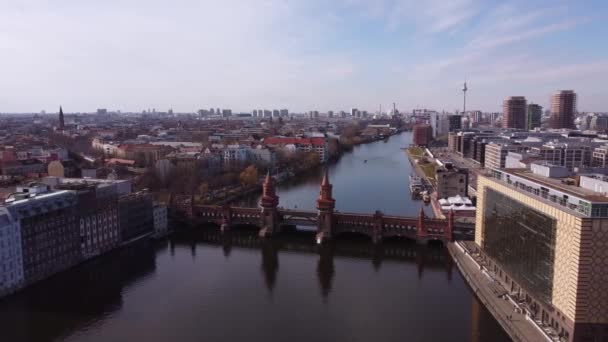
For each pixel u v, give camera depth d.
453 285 165.25
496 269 159.50
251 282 169.25
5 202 159.75
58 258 173.88
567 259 111.69
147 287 164.00
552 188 125.62
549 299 120.31
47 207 167.62
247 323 136.50
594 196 112.62
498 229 156.50
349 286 165.12
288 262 192.75
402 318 139.00
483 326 133.50
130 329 133.25
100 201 195.62
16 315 141.25
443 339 126.44
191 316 141.38
